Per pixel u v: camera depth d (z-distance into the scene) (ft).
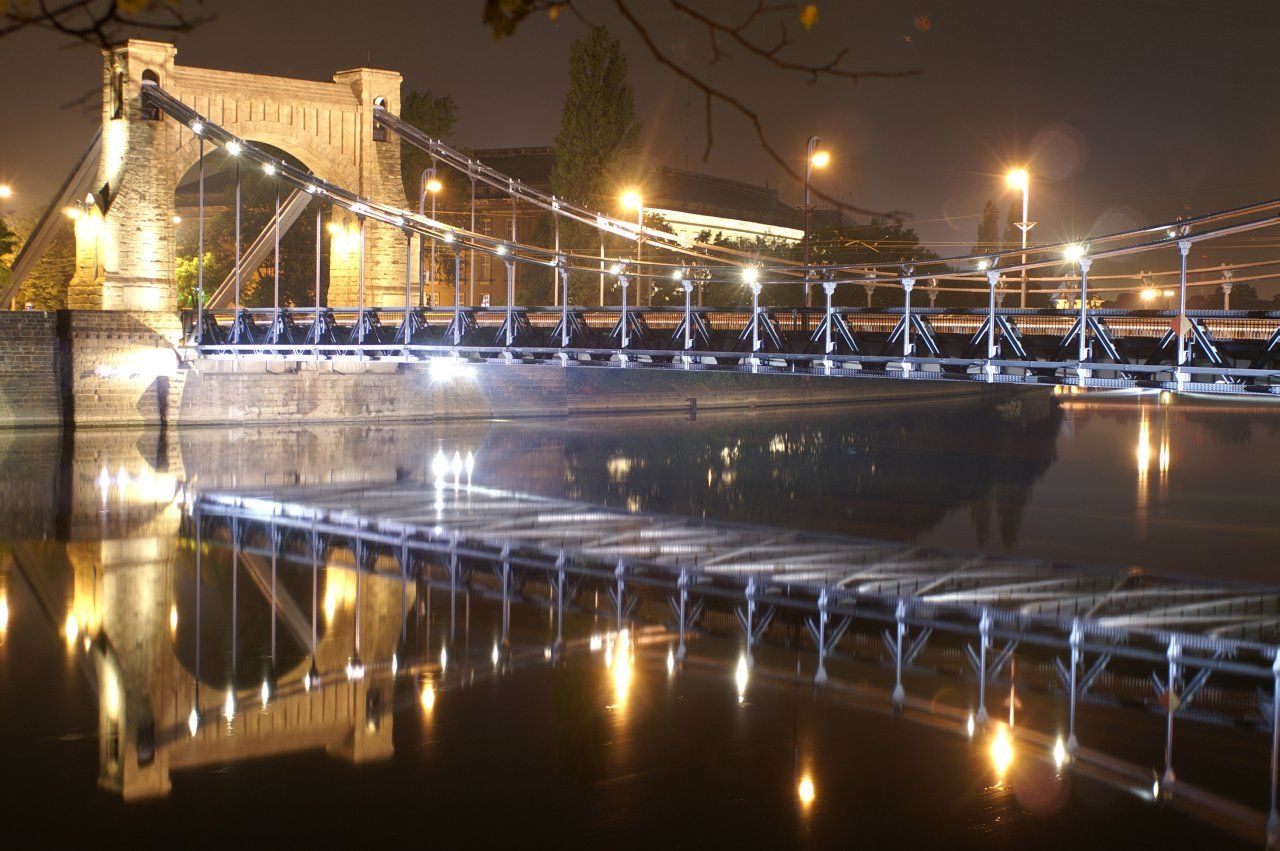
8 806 58.23
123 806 58.39
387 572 107.04
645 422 237.86
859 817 56.85
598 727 68.49
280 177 182.91
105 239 196.44
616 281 258.98
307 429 209.36
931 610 94.32
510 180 205.05
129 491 145.28
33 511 131.64
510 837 55.11
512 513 136.26
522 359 153.48
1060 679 77.46
